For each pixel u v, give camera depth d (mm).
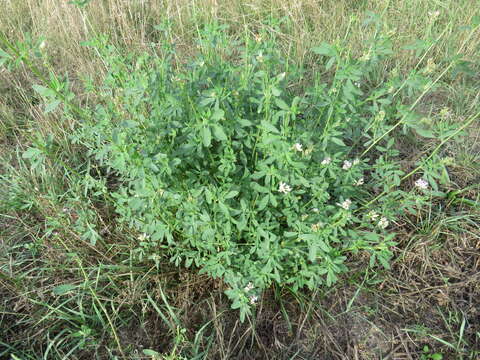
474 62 4258
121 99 2975
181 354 2518
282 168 2389
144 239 2891
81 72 4281
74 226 2973
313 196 2586
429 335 2623
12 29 4824
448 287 2848
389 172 2709
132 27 4734
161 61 2773
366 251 2979
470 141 3691
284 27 4840
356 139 3238
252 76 2805
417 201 2605
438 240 3076
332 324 2715
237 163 2910
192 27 4871
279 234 2855
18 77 4340
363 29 4637
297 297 2762
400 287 2881
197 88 2697
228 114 2549
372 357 2580
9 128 3920
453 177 3469
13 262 2867
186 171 2582
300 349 2611
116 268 2824
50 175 3354
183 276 2916
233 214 2463
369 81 4184
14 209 3199
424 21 4793
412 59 4336
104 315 2699
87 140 3449
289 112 2229
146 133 2428
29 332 2586
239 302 2385
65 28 4652
